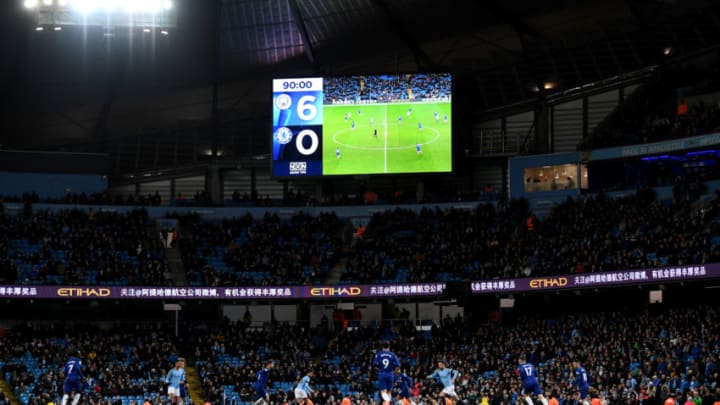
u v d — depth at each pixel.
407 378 37.81
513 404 46.00
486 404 40.78
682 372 47.19
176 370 41.72
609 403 45.59
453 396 39.31
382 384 36.75
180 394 41.84
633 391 45.50
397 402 36.00
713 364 46.31
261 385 39.78
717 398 42.41
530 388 39.59
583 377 42.31
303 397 43.44
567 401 46.28
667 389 44.59
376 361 37.06
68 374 39.28
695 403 41.78
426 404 40.66
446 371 39.56
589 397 44.25
